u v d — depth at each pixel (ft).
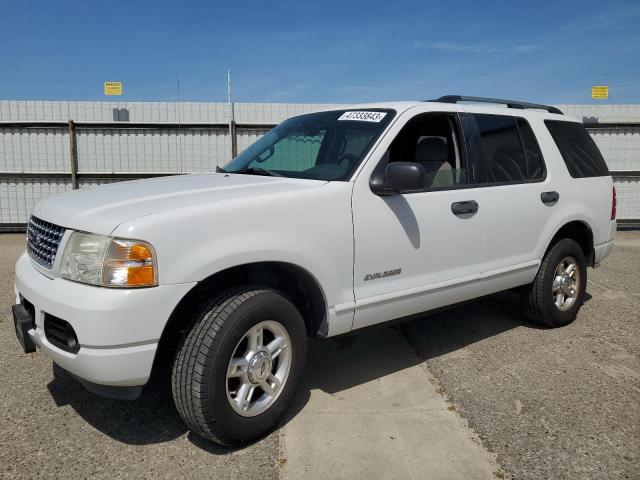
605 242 18.13
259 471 9.45
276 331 10.38
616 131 40.40
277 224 10.19
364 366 14.05
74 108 37.45
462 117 14.08
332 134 13.12
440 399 12.19
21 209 37.63
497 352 14.97
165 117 38.06
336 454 9.99
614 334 16.42
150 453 9.97
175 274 8.99
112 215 9.25
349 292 11.38
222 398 9.45
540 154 15.98
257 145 15.11
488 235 14.03
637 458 9.87
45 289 9.43
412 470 9.52
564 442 10.39
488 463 9.74
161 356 10.48
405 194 12.28
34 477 9.20
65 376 13.15
